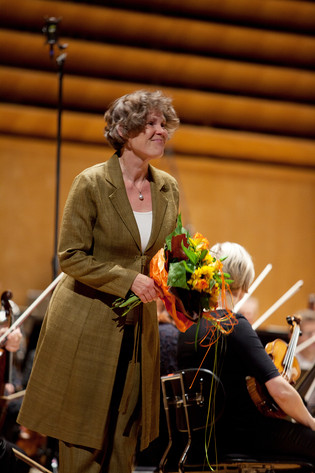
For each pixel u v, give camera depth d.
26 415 4.65
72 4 16.00
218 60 17.03
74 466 4.54
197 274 4.41
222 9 16.88
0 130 16.97
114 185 4.68
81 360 4.57
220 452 5.25
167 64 17.02
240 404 5.29
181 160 17.88
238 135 17.59
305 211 18.81
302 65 17.62
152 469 6.07
